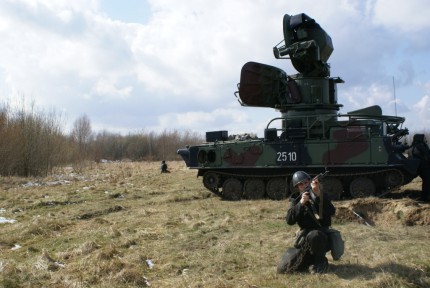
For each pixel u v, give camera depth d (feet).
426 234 31.58
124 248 31.14
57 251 31.14
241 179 55.21
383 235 31.09
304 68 54.49
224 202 52.44
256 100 54.95
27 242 34.32
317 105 53.31
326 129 50.34
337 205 39.47
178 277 24.30
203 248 30.22
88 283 23.56
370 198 42.19
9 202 55.42
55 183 79.97
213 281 22.82
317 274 22.71
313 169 50.85
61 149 114.83
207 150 55.31
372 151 47.42
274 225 36.22
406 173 48.11
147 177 92.73
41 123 102.12
